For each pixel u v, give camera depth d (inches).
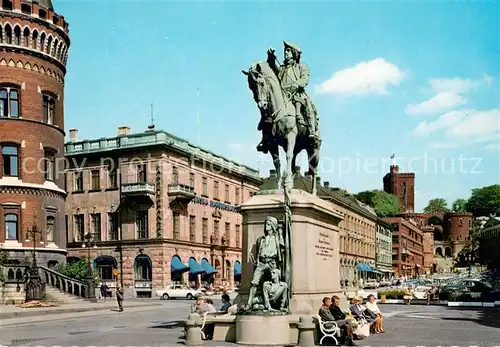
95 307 1544.0
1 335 849.5
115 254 2598.4
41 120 1989.4
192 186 2748.5
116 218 2628.0
